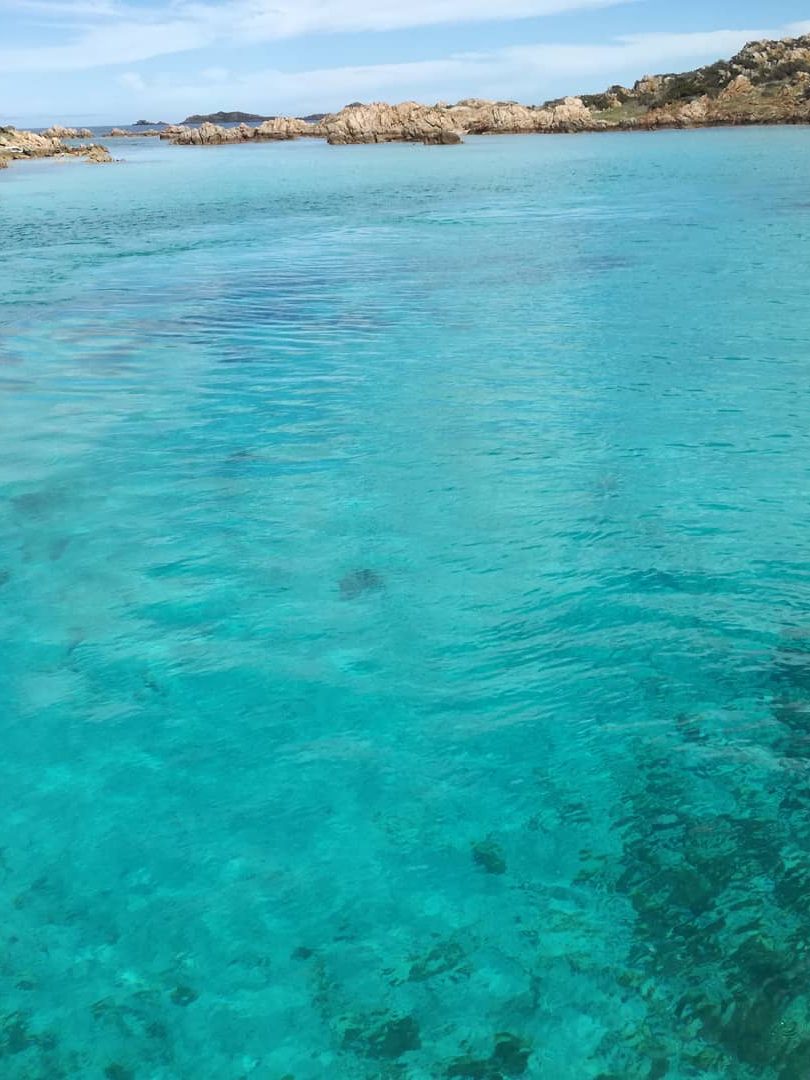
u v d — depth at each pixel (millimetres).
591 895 3561
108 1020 3131
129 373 11078
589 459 7820
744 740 4406
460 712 4723
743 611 5492
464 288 15750
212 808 4160
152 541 6695
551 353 11195
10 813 4168
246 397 10008
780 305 13227
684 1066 2865
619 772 4234
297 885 3697
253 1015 3121
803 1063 2863
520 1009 3092
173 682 5078
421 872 3732
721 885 3572
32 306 15219
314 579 6074
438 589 5883
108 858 3887
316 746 4531
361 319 13594
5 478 7945
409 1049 2973
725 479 7312
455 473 7664
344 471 7820
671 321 12547
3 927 3545
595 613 5531
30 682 5109
